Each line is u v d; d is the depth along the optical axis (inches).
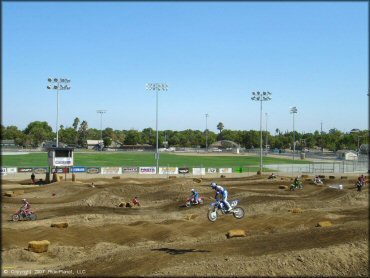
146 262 782.5
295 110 5305.1
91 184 2301.9
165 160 5044.3
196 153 7327.8
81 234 1133.1
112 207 1701.5
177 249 872.9
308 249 823.7
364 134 6368.1
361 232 921.5
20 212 1380.4
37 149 7751.0
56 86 3034.0
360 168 3919.8
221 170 3454.7
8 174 3051.2
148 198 1955.0
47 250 979.9
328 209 1624.0
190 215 1448.1
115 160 4879.4
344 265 766.5
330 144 7332.7
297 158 5669.3
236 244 904.9
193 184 2199.8
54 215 1482.5
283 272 721.6
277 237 943.0
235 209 1003.3
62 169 3127.5
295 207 1692.9
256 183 2503.7
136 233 1161.4
